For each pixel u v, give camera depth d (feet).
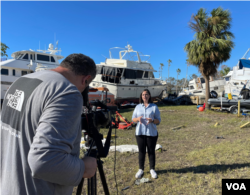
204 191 9.90
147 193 10.05
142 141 11.90
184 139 20.77
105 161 14.47
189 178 11.26
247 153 14.51
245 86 41.39
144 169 12.94
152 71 64.49
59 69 3.96
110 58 61.77
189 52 45.65
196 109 49.06
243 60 32.63
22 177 3.36
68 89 3.35
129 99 57.82
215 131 24.13
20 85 3.81
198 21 43.52
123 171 12.75
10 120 3.70
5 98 4.05
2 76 38.22
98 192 10.27
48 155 2.80
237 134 22.04
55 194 3.36
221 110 41.32
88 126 4.51
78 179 3.33
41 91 3.32
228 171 11.81
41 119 3.06
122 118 26.91
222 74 115.34
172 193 9.91
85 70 4.01
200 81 63.41
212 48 42.45
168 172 12.19
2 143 3.85
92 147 4.85
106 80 55.93
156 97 68.33
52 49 54.34
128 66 57.52
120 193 10.11
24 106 3.40
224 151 15.28
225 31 43.34
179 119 34.09
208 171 12.12
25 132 3.34
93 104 5.07
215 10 43.19
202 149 16.53
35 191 3.26
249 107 39.01
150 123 11.68
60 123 3.02
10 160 3.52
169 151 16.76
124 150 16.55
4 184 3.56
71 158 3.24
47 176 2.90
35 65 43.19
